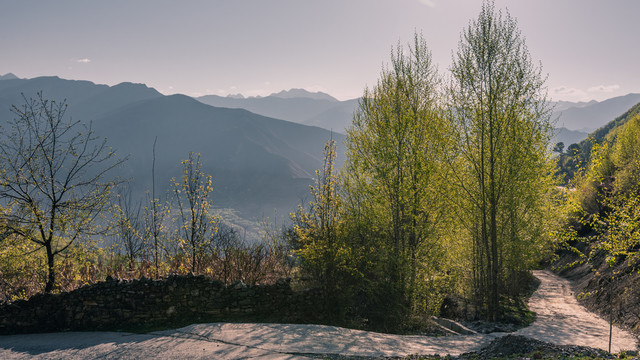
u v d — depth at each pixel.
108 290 13.25
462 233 23.02
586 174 15.88
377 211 18.06
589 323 19.25
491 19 19.33
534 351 9.62
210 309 14.06
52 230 13.97
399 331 15.54
